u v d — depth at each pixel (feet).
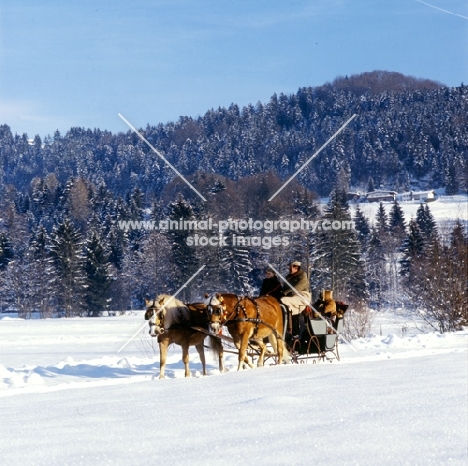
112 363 63.93
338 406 27.48
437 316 97.25
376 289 246.47
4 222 409.28
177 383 39.19
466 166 586.86
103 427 25.43
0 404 34.22
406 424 23.43
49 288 254.47
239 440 22.27
